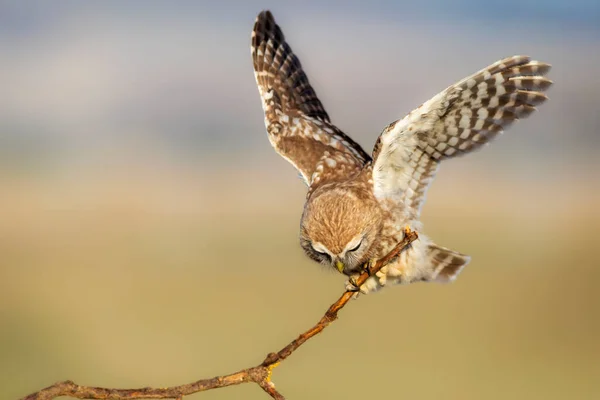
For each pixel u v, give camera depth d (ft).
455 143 23.65
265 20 29.43
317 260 24.68
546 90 22.66
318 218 24.07
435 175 24.32
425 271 24.64
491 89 22.72
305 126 27.78
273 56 29.22
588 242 77.87
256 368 18.81
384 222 24.17
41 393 17.12
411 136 23.62
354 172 25.81
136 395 17.72
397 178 24.35
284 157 27.27
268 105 28.40
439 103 22.84
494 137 23.35
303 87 29.09
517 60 22.35
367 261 24.27
